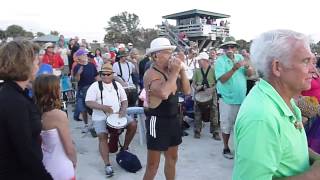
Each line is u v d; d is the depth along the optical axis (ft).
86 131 23.24
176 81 12.05
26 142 6.72
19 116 6.74
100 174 16.07
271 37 5.12
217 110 21.66
